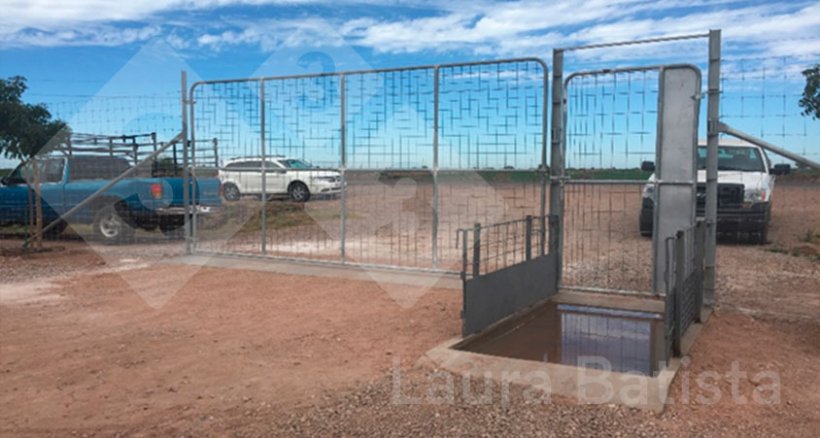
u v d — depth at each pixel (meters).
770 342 5.80
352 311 7.12
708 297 7.03
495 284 6.37
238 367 5.29
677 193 7.15
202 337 6.19
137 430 4.12
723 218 11.38
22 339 6.16
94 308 7.43
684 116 7.05
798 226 13.48
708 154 7.00
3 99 22.77
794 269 9.42
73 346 5.92
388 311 7.08
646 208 12.34
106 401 4.60
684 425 4.06
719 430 4.00
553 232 7.73
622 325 6.49
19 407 4.51
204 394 4.70
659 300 7.40
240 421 4.23
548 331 6.32
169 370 5.23
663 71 7.10
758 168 12.07
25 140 22.06
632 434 3.93
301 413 4.33
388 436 3.98
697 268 6.36
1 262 10.81
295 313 7.09
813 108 6.58
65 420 4.29
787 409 4.32
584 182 7.66
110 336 6.25
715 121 6.93
